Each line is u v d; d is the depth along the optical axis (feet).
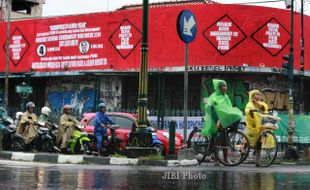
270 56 76.43
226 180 28.50
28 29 89.56
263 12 77.05
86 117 58.29
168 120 77.30
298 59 78.79
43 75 86.89
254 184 26.68
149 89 81.51
